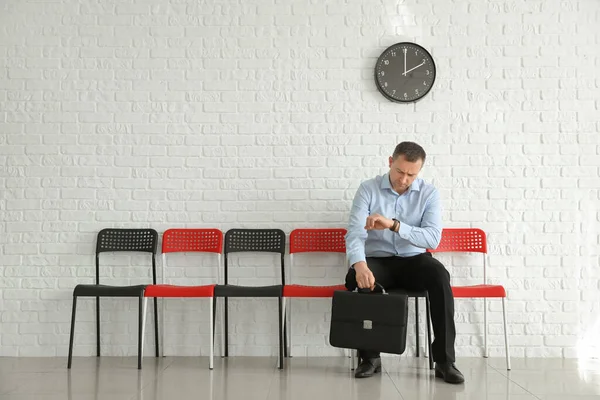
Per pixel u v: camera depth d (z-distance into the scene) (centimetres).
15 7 381
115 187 379
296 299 373
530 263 373
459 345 370
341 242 370
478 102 378
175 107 381
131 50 381
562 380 302
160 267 378
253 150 380
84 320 374
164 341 373
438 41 380
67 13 381
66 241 377
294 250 370
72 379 302
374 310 295
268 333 374
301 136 380
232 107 381
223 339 372
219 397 264
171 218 379
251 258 378
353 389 280
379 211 332
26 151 379
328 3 380
